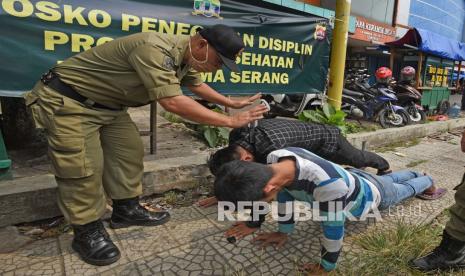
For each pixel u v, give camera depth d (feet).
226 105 8.80
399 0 44.73
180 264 7.42
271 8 13.26
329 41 15.52
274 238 8.17
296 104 23.77
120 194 8.49
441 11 55.93
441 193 11.25
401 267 7.39
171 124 18.39
